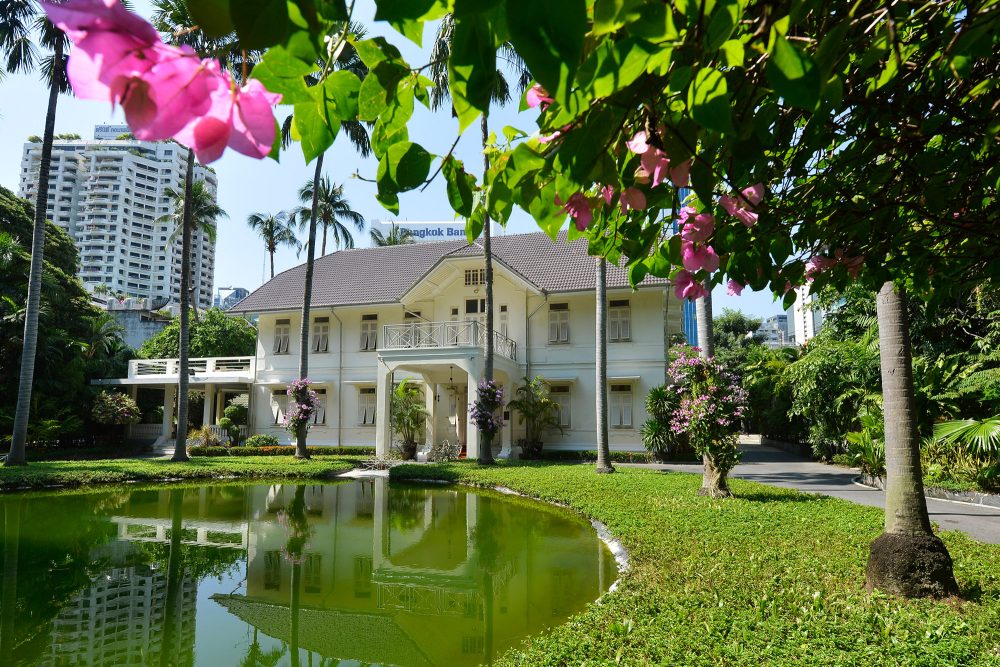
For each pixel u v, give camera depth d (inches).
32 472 515.5
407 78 40.9
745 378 949.2
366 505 422.6
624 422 750.5
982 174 66.1
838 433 594.6
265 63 28.7
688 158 39.4
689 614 153.4
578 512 360.5
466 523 352.2
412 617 194.9
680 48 32.9
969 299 419.8
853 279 81.5
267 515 383.9
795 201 65.6
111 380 932.6
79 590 222.4
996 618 143.3
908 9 43.9
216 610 201.3
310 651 167.3
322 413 866.1
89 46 22.5
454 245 1008.2
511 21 23.5
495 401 641.0
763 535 248.4
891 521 176.2
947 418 410.0
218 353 1133.1
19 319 761.6
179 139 24.6
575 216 49.7
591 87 30.2
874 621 143.6
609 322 772.0
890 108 54.9
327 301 900.6
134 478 542.6
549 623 185.0
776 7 32.5
